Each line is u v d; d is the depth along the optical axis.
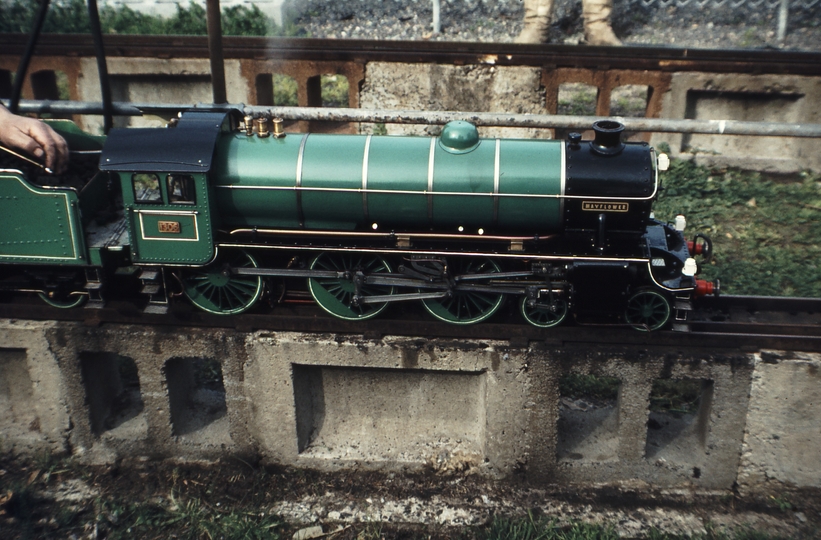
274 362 7.68
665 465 7.77
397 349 7.50
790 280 10.46
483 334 7.47
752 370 7.19
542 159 7.00
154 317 7.77
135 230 7.28
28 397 8.77
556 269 7.15
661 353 7.24
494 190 6.98
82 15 18.23
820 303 7.76
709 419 7.55
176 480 8.15
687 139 13.83
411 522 7.66
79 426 8.30
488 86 13.85
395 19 18.69
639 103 15.78
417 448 8.15
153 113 8.33
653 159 7.06
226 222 7.49
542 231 7.27
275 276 7.55
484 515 7.70
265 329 7.70
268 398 7.86
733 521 7.59
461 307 7.77
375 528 7.57
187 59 14.30
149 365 7.88
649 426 8.36
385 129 14.47
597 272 6.96
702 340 7.24
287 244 7.37
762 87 13.17
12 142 7.46
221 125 7.30
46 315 7.89
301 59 13.97
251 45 14.00
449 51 13.67
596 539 7.34
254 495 7.96
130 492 8.09
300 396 7.99
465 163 7.03
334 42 13.84
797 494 7.65
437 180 7.02
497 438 7.78
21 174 7.18
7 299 8.12
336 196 7.13
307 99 14.32
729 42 17.67
